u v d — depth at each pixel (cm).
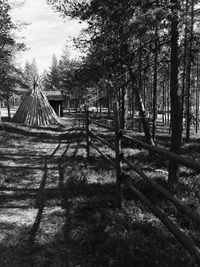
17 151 1491
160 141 2019
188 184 839
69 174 962
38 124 3030
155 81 1786
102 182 849
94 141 1788
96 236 529
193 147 1711
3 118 3950
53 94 5531
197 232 528
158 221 568
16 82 2698
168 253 450
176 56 971
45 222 613
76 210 659
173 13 941
